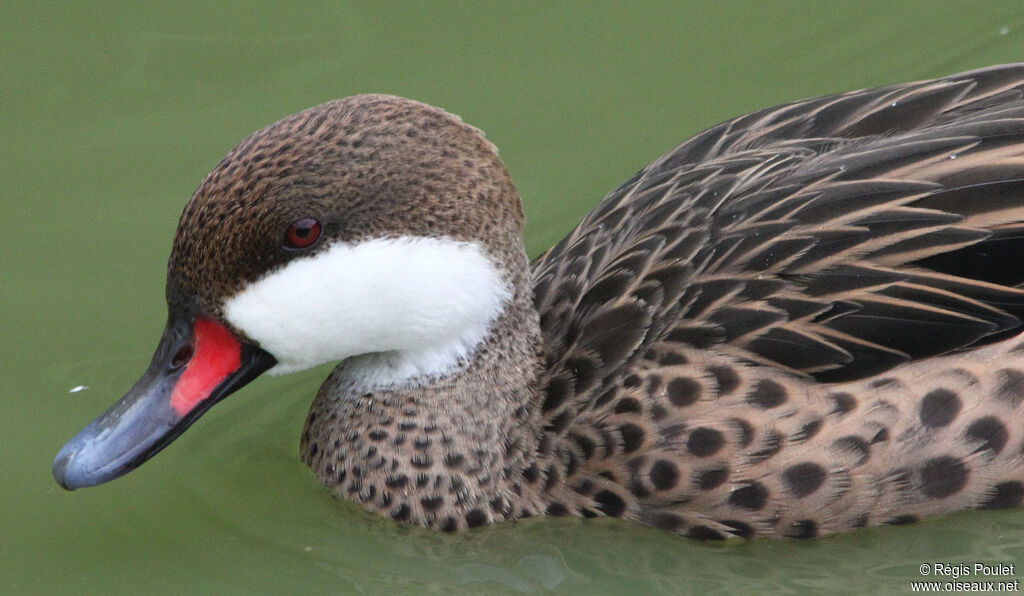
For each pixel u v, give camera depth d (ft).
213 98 49.57
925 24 52.24
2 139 48.42
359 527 37.27
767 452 33.55
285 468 39.45
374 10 52.80
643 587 35.37
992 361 33.47
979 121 35.86
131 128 48.83
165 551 36.94
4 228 45.96
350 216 33.35
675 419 34.01
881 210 34.45
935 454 33.40
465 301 34.78
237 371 35.06
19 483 38.60
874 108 37.76
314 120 33.37
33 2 52.80
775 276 34.47
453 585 36.09
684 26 52.60
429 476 36.22
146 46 51.85
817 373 33.65
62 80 50.55
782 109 39.22
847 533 34.42
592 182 46.93
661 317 35.06
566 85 50.19
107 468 34.22
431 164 33.53
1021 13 52.39
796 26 52.42
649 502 34.60
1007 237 34.06
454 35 52.34
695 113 48.78
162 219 46.26
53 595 35.14
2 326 43.14
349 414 37.17
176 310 34.60
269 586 35.94
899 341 33.71
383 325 34.83
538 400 36.06
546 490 35.55
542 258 40.50
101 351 42.70
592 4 52.85
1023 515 34.42
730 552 34.86
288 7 52.80
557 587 35.76
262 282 33.71
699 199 36.60
